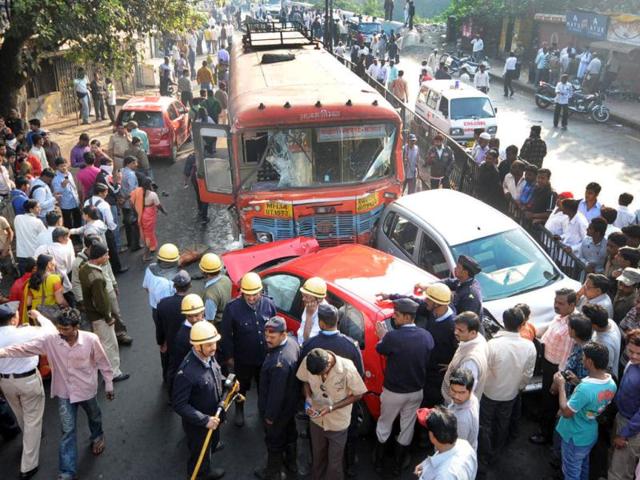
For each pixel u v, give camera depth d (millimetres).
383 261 7379
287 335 5824
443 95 18828
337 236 9742
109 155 13938
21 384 6023
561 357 6070
